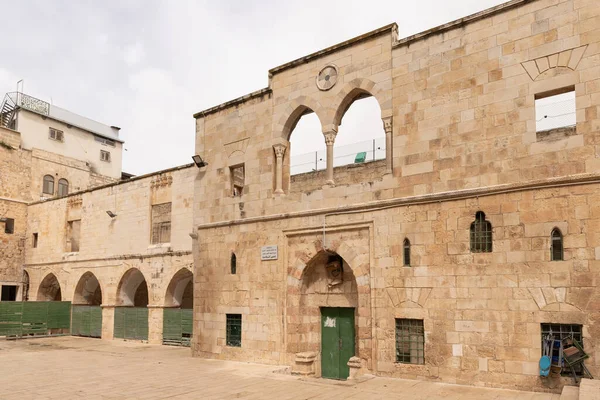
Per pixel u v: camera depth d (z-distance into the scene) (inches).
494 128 589.6
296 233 758.5
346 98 731.4
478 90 605.9
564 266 526.9
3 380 653.9
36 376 684.1
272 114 817.5
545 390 522.6
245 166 844.6
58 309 1347.2
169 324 1114.1
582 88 538.0
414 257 629.0
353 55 727.1
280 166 797.2
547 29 566.3
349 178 852.0
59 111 1817.2
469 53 617.9
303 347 754.2
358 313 703.1
